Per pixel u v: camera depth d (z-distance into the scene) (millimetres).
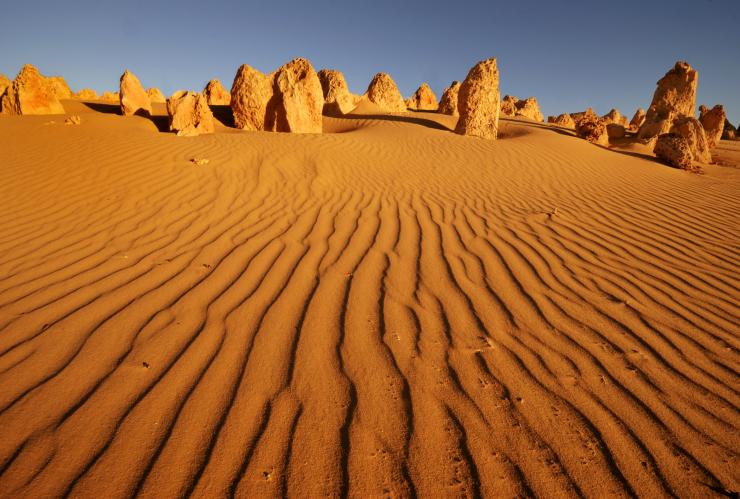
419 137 11148
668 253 4164
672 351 2395
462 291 3023
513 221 4961
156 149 6770
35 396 1837
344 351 2236
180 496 1409
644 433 1764
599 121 15344
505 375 2104
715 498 1479
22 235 3898
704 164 13805
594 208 5887
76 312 2537
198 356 2145
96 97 24047
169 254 3488
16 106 10992
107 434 1644
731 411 1919
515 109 27250
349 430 1712
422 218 4816
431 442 1672
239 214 4598
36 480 1448
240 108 11602
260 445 1619
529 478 1534
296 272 3189
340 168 6977
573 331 2555
